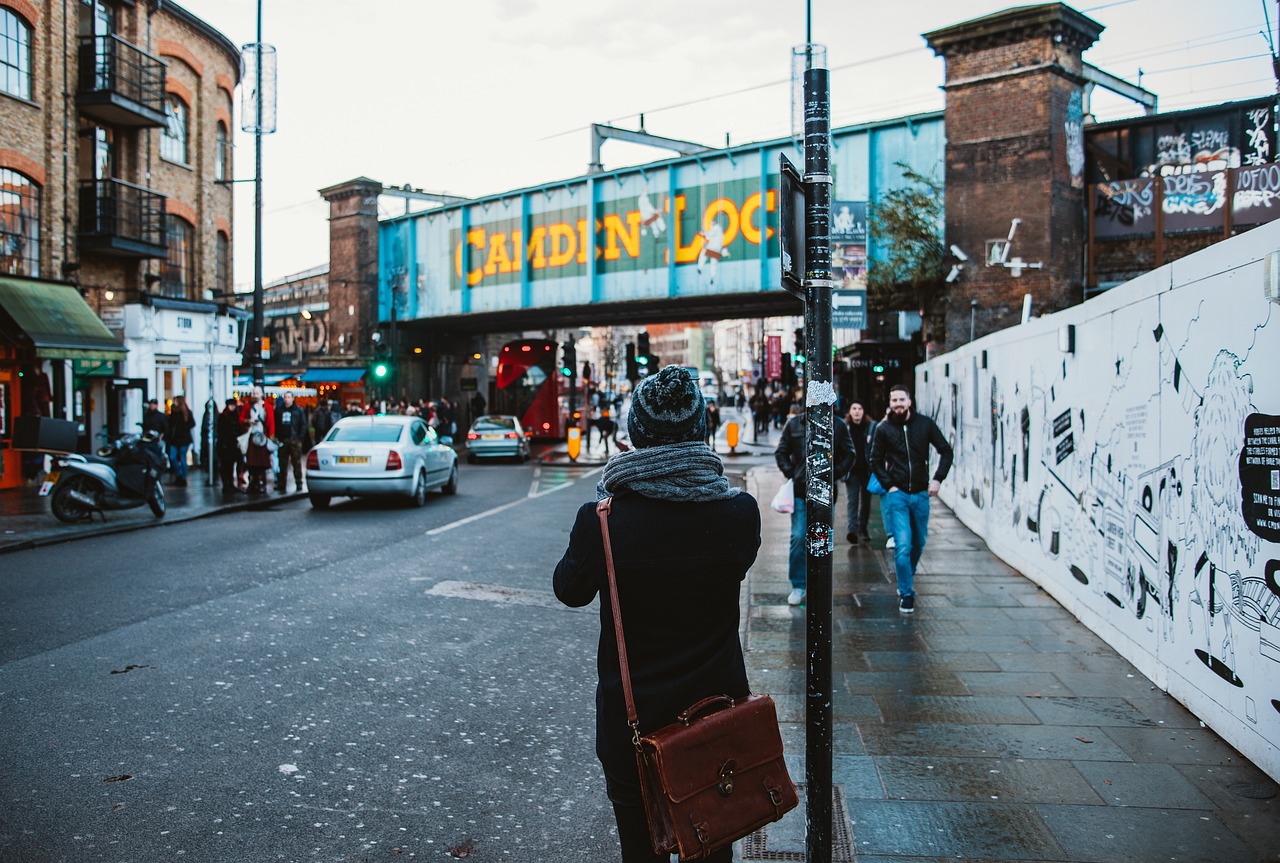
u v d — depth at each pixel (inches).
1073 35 780.6
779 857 145.5
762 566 393.7
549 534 501.0
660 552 93.7
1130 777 169.0
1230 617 180.5
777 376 2370.8
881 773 172.9
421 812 162.4
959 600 320.5
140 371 875.4
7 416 694.5
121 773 175.3
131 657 251.6
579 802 167.5
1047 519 330.3
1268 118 739.4
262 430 682.2
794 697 219.1
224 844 148.6
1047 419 329.7
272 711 212.1
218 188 1027.9
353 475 608.4
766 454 1263.5
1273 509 161.8
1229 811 154.6
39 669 238.5
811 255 132.9
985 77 792.3
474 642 277.9
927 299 866.1
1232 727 180.9
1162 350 216.1
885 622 289.0
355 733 199.9
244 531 506.9
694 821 88.3
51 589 337.4
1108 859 140.2
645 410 98.1
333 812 161.3
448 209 1406.3
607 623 97.7
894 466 306.3
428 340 1713.8
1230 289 178.2
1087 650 254.8
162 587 344.2
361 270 1544.0
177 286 960.9
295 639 275.1
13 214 737.0
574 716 213.8
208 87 999.6
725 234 1072.2
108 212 830.5
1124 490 244.8
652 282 1143.6
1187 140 770.8
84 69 808.3
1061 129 776.3
